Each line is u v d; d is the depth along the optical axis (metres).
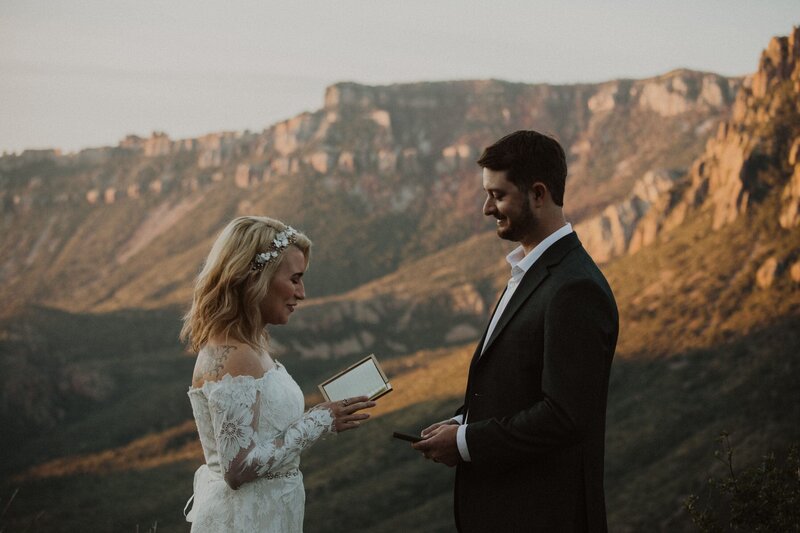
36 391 126.88
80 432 116.38
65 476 96.94
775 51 115.50
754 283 82.69
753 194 97.25
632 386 73.31
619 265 107.31
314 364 146.88
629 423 65.00
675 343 77.31
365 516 66.75
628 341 81.12
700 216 107.81
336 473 75.88
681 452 55.66
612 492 54.44
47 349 140.50
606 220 156.62
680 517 46.94
